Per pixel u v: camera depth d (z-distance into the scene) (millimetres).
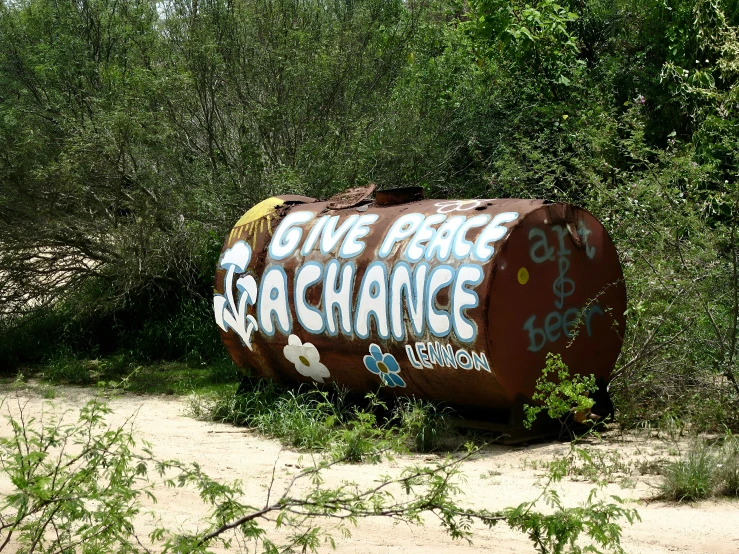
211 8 13445
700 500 5672
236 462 7129
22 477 3834
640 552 4695
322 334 8156
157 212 12508
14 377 11547
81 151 12070
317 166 12680
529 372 7293
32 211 12172
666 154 9133
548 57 13398
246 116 13094
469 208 7664
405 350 7551
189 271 12930
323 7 14461
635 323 8227
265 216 9031
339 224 8391
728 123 9992
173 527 5312
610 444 7328
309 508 4254
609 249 7840
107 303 12234
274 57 13297
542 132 12984
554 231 7426
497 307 7023
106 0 15586
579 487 6070
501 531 5199
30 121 13727
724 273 8125
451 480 6262
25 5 15836
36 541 4059
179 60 12953
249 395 9109
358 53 13883
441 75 14047
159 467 4418
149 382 11094
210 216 12602
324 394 8273
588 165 10625
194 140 13484
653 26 13398
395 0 14602
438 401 7750
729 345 8078
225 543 4484
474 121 13820
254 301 8734
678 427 7594
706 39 11375
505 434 7332
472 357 7121
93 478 4676
